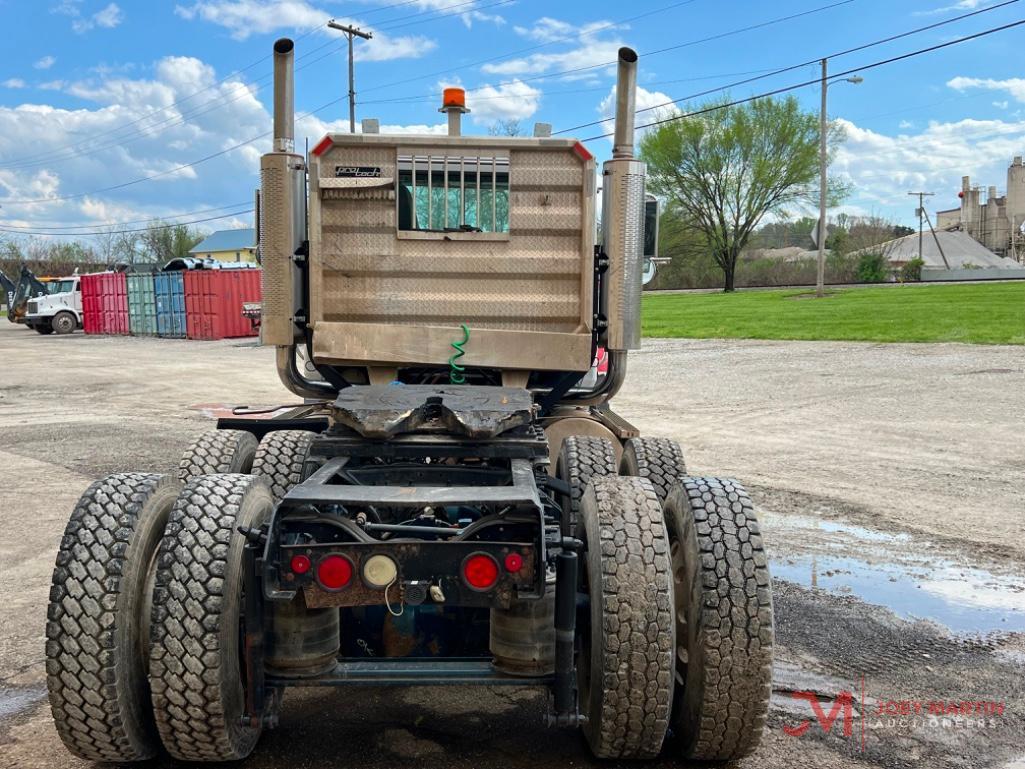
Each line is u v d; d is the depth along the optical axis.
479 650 4.16
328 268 6.00
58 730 3.52
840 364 19.30
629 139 6.03
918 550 6.90
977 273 77.19
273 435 5.41
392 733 4.16
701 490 3.84
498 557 3.25
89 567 3.41
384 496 3.40
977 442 11.02
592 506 3.77
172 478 3.88
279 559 3.31
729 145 65.06
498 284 6.03
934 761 3.94
